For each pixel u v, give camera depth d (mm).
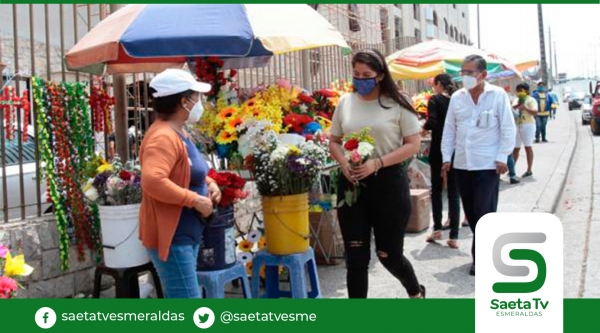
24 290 4527
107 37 4258
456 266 5551
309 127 4891
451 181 6172
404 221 3824
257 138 4414
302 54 8125
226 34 4008
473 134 5070
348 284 3914
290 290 4734
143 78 6156
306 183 4410
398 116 3787
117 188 4410
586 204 8219
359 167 3635
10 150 5242
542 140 16969
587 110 26391
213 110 4855
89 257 5074
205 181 3346
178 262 3166
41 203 4914
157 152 3002
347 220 3863
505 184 9742
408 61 8797
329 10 12352
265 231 4520
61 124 4836
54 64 6180
